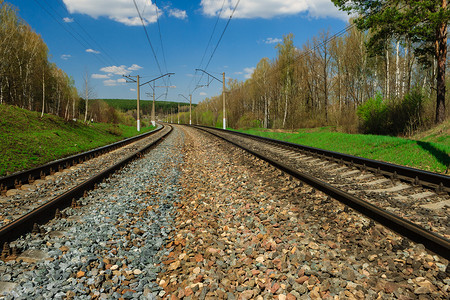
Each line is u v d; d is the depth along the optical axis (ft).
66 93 179.22
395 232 14.06
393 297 9.80
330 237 14.32
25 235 15.08
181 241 14.96
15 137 48.21
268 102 195.21
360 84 137.80
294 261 12.03
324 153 38.81
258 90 208.85
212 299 10.07
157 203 21.56
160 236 15.90
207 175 31.55
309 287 10.32
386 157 38.34
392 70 117.60
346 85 147.02
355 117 89.92
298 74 157.89
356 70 135.44
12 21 143.43
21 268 12.00
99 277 11.25
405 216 16.75
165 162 41.22
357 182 26.02
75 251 13.38
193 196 23.59
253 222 16.96
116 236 15.35
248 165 34.68
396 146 41.01
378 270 11.43
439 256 11.75
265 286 10.61
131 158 42.96
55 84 172.86
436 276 10.64
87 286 10.86
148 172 33.24
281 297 9.92
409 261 11.53
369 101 78.43
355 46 130.82
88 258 12.64
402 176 24.41
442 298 9.63
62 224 16.84
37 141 51.55
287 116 153.58
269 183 25.52
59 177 31.50
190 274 11.82
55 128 71.72
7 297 10.00
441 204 18.29
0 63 131.13
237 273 11.57
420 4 49.47
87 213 19.17
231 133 111.24
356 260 12.25
